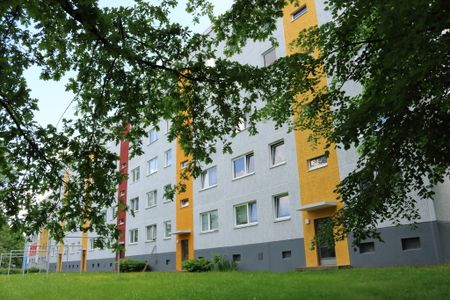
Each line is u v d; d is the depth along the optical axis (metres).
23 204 9.12
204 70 8.48
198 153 9.43
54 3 6.70
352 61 8.73
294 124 12.00
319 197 18.77
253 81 8.73
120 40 7.23
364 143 8.43
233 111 9.13
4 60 8.02
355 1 7.66
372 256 15.85
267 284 11.56
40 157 9.14
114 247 9.13
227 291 10.80
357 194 8.01
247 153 23.64
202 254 26.28
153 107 9.27
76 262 47.44
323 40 8.97
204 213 26.94
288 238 20.12
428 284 9.62
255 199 22.50
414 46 5.96
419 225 14.45
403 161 7.68
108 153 9.23
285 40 22.52
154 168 35.56
